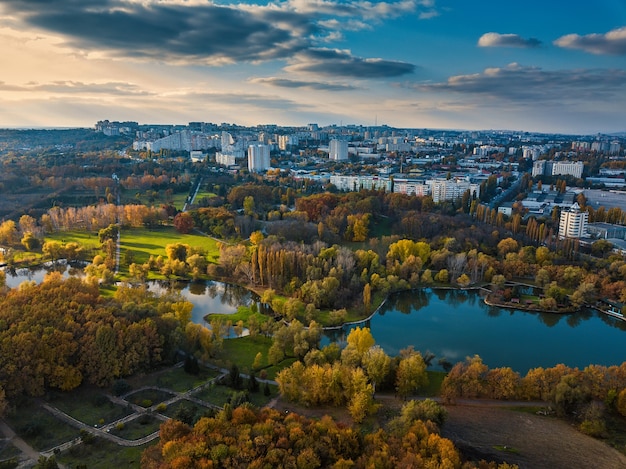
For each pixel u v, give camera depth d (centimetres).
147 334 19150
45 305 19825
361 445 13238
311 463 12000
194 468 11494
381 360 18075
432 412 14788
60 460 13175
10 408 15188
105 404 16400
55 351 17088
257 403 16775
